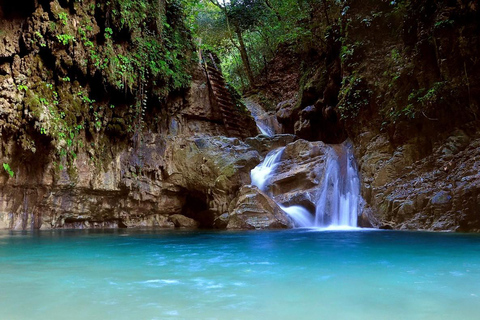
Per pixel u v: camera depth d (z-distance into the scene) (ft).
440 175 34.09
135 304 8.36
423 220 32.35
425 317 7.45
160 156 47.21
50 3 33.35
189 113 52.70
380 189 38.58
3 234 28.89
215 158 46.47
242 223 38.17
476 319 7.34
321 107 58.70
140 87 43.52
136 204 44.86
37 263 14.38
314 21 65.41
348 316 7.50
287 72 92.58
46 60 34.63
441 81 37.01
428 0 39.11
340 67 53.21
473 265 13.67
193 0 65.16
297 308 8.06
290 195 43.60
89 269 12.94
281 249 18.95
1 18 32.04
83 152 38.83
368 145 43.80
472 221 28.60
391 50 45.09
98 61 37.11
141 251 18.40
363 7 48.32
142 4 43.06
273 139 56.85
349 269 12.91
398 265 13.66
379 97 44.19
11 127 31.96
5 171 32.96
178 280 10.98
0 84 31.63
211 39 92.48
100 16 37.58
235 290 9.73
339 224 43.32
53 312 7.73
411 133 39.52
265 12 87.45
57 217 38.14
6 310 7.88
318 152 48.08
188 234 30.25
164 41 49.75
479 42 34.63
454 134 35.76
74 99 36.78
